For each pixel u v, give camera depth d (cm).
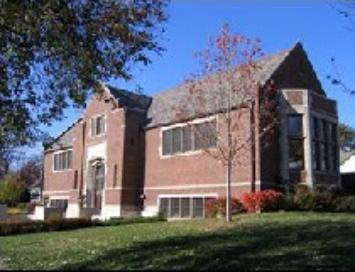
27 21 1422
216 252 1427
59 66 1606
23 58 1522
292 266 1223
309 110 3212
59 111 1662
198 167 3512
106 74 1634
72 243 1911
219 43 2497
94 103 4541
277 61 3397
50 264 1426
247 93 2623
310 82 3553
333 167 3350
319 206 2827
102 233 2214
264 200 2825
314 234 1752
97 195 4406
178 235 1880
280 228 1962
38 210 4106
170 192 3741
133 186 4072
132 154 4103
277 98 3219
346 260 1288
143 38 1620
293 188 3050
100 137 4412
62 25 1506
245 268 1219
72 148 4900
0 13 1409
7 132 1648
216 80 2603
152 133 4025
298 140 3189
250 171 3064
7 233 2538
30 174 7769
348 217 2386
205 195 3419
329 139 3353
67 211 4247
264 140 3080
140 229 2255
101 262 1374
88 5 1541
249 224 2153
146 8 1609
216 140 2759
